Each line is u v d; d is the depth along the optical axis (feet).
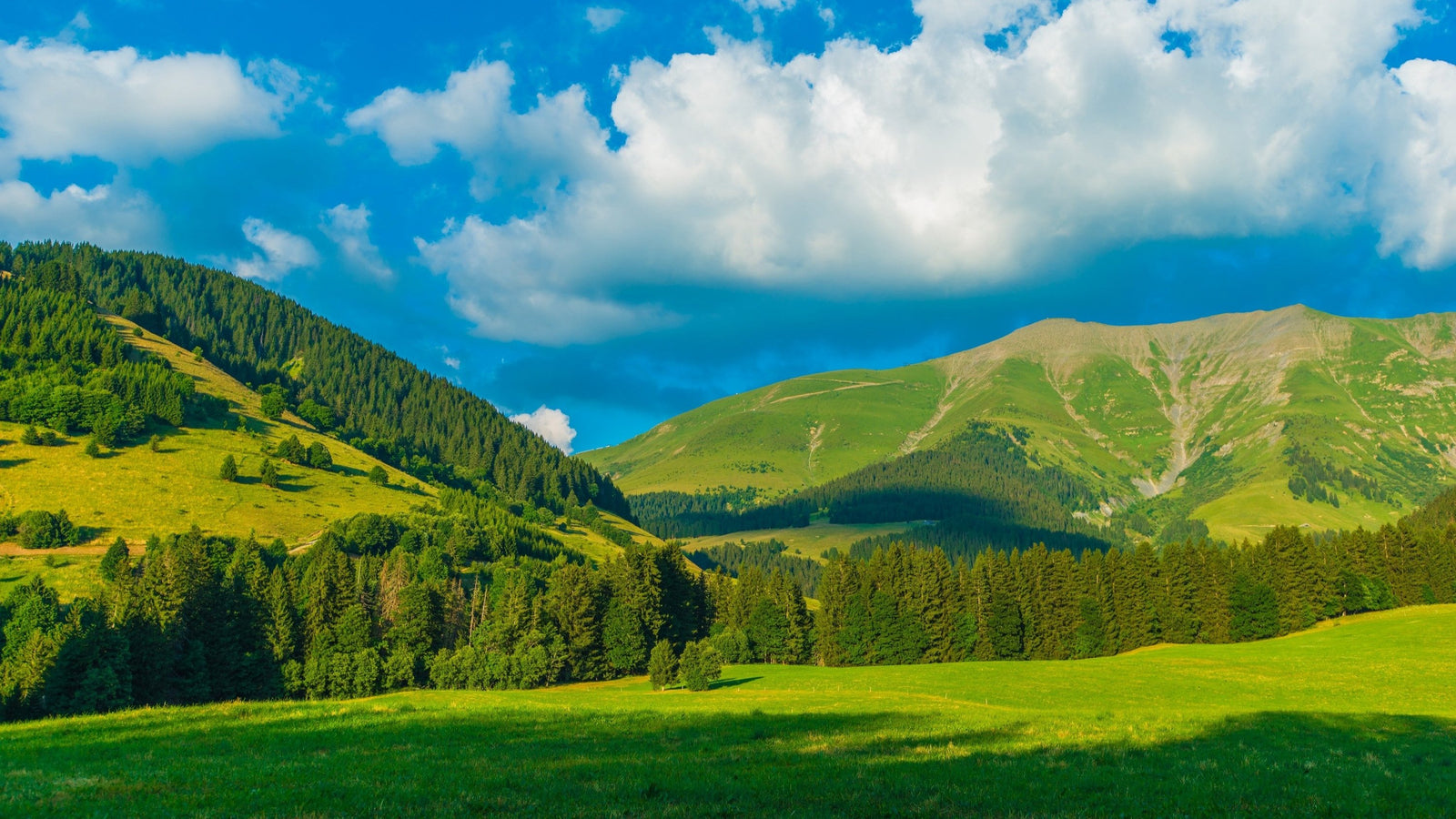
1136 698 227.61
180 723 115.34
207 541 467.52
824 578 480.64
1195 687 248.73
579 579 392.06
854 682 275.59
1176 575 467.93
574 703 170.40
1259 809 65.05
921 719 134.21
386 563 452.76
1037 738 106.73
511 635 356.38
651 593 423.64
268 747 94.68
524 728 115.34
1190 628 458.09
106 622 276.00
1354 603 465.06
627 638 390.83
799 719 133.49
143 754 88.48
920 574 461.37
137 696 281.95
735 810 63.26
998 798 68.33
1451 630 350.43
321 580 354.33
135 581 309.22
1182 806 66.08
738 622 484.33
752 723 127.44
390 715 126.52
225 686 314.76
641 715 136.46
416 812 60.08
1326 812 64.80
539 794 67.21
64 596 391.86
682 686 264.52
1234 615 448.24
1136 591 465.47
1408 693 225.35
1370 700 217.56
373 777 73.51
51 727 110.83
